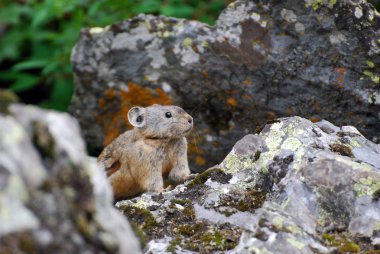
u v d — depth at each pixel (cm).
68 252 390
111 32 1148
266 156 763
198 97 1107
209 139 1112
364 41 1014
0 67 1498
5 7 1473
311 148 736
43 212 389
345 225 634
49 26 1459
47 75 1371
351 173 662
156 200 744
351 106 1027
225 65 1080
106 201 446
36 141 411
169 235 659
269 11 1059
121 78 1151
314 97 1039
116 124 1185
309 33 1038
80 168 422
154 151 988
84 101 1195
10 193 379
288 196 659
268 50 1057
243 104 1080
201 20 1308
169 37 1114
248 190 740
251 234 573
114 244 416
